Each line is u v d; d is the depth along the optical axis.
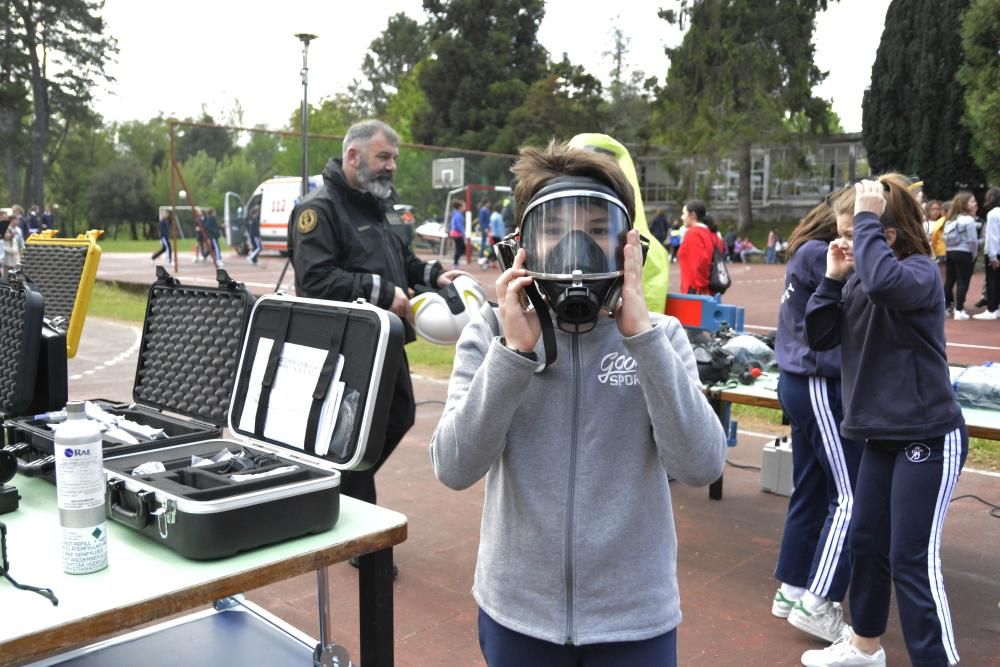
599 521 1.50
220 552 1.54
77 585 1.44
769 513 4.32
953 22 28.97
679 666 2.81
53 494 1.95
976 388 3.32
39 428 2.06
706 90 33.78
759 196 40.78
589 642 1.49
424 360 8.79
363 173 3.37
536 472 1.52
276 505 1.61
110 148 69.88
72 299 2.78
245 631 2.28
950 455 2.33
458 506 4.40
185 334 2.30
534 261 1.43
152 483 1.65
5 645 1.25
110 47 55.09
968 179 29.44
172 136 13.71
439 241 20.34
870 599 2.58
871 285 2.21
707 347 4.09
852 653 2.65
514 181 1.59
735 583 3.48
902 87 30.58
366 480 3.36
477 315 1.67
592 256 1.39
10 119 51.41
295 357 1.93
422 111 46.19
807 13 33.16
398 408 3.40
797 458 3.10
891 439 2.34
